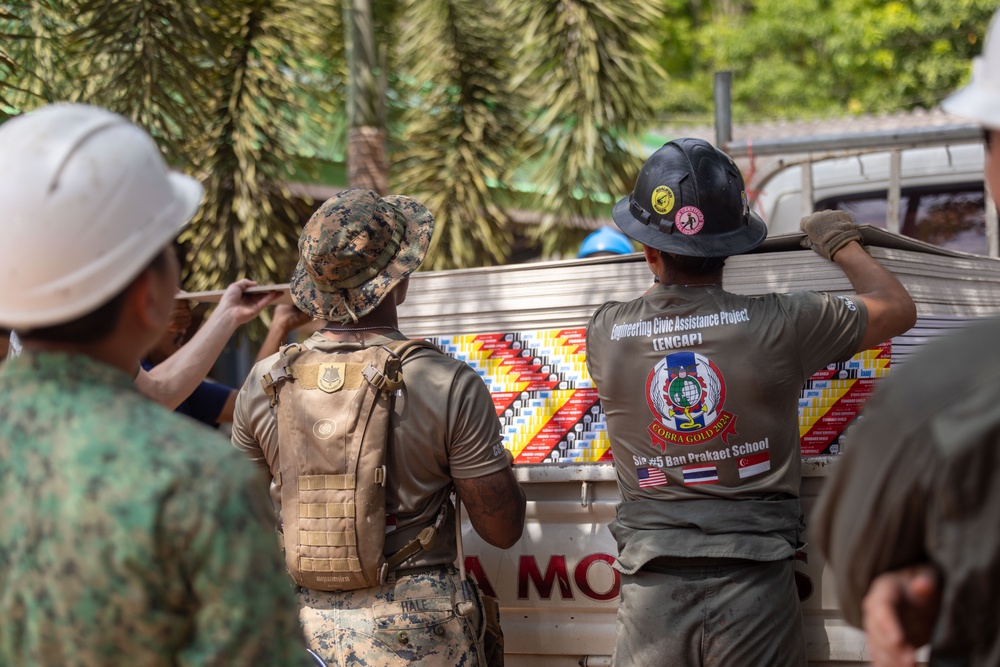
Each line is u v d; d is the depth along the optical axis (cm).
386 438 224
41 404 128
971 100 134
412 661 221
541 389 271
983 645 120
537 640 260
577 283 270
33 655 122
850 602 131
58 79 452
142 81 432
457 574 235
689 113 1748
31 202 126
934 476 117
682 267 229
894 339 247
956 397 117
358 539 220
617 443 231
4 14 392
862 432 126
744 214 232
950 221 500
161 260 137
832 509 130
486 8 592
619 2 546
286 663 124
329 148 604
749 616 211
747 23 1817
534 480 257
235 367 684
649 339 224
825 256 244
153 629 119
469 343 279
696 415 218
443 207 568
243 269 483
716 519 215
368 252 234
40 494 122
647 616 218
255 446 248
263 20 500
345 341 236
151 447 122
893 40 1597
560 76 549
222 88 496
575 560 256
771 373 215
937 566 121
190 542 119
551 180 569
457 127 585
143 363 342
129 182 131
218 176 488
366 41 531
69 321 130
